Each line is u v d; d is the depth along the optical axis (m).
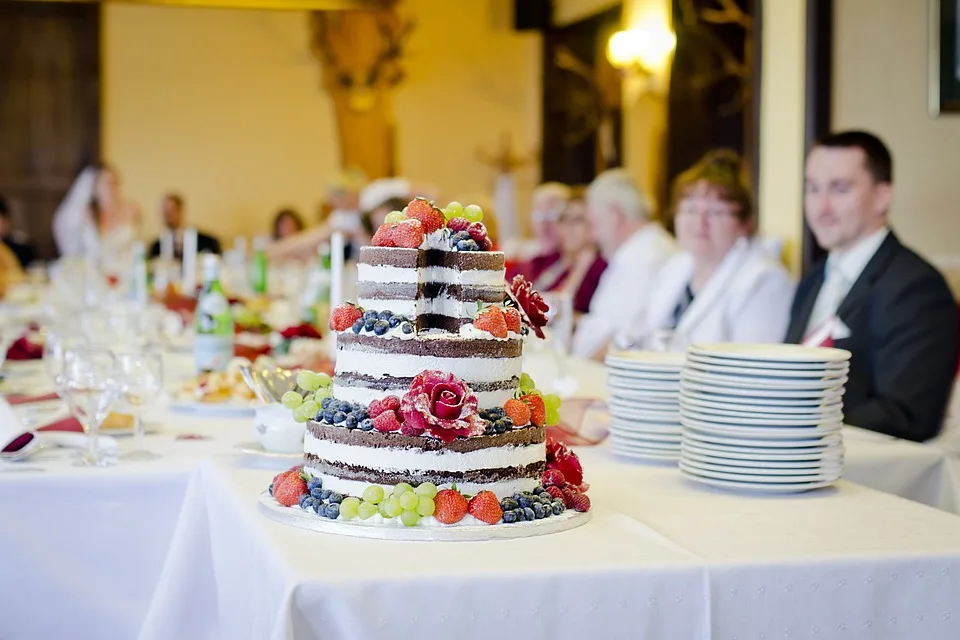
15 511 1.81
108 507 1.85
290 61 11.02
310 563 1.27
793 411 1.73
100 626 1.86
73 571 1.84
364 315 1.54
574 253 6.07
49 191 10.65
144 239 10.88
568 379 2.70
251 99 10.99
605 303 5.02
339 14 10.99
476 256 1.53
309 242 8.91
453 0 11.04
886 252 2.91
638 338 2.58
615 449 2.06
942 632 1.38
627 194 5.18
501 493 1.48
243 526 1.51
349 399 1.53
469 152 11.16
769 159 5.68
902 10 5.28
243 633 1.51
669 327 4.17
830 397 1.76
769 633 1.33
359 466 1.47
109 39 10.77
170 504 1.89
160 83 10.87
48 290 6.65
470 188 11.16
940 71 5.29
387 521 1.43
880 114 5.30
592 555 1.34
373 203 7.70
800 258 5.38
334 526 1.42
